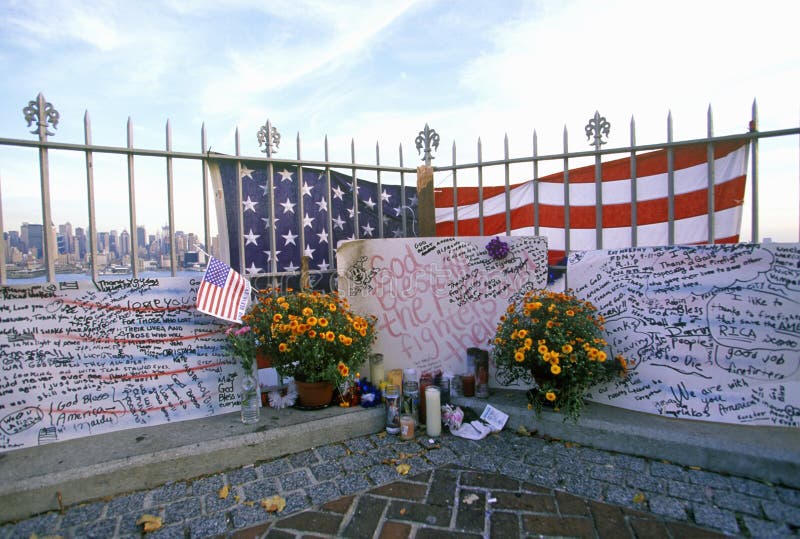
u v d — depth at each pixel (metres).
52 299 3.31
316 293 4.15
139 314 3.52
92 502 2.78
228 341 3.71
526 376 4.04
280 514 2.61
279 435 3.35
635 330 3.74
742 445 2.94
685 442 3.10
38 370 3.24
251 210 4.81
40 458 2.95
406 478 2.99
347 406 3.81
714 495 2.72
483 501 2.70
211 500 2.78
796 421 3.20
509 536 2.38
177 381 3.59
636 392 3.64
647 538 2.35
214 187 4.64
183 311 3.65
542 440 3.55
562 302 3.80
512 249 4.42
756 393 3.30
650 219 4.98
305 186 5.09
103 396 3.38
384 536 2.40
